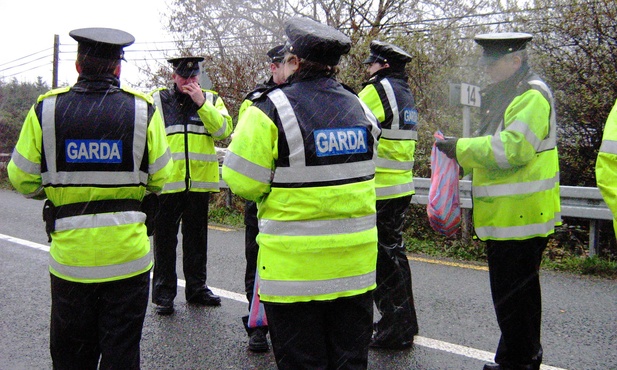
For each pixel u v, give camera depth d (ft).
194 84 15.01
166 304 15.31
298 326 7.69
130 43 8.98
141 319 9.18
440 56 31.30
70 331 8.89
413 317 13.28
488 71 10.89
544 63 27.40
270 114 7.54
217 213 31.42
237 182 7.59
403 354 12.78
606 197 8.35
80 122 8.56
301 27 7.94
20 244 24.08
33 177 8.60
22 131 8.61
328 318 8.09
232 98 37.68
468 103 20.22
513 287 10.71
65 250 8.66
